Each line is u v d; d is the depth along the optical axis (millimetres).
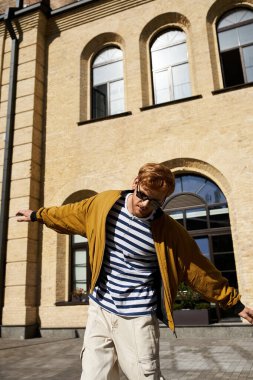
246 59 10227
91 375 1848
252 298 8031
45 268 10234
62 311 9711
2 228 10398
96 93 11828
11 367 5641
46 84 12117
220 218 9148
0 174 11133
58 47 12391
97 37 11953
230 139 9188
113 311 1938
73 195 10672
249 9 10516
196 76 10211
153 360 1852
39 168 11164
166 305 1916
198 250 2020
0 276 10031
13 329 9477
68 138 11141
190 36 10828
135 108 10586
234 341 7242
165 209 9781
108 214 2041
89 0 12016
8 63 12484
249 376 4410
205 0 10750
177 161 9688
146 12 11398
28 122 11297
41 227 10617
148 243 1938
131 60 11156
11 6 13477
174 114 9992
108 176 10281
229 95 9547
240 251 8406
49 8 12656
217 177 9273
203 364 5195
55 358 6285
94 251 2029
